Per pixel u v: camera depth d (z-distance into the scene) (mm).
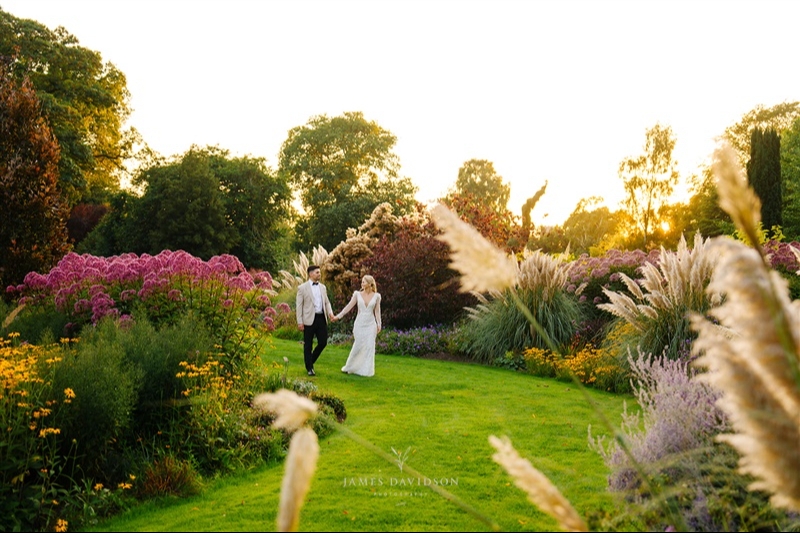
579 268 14312
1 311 8508
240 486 5211
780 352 1330
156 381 6059
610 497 4184
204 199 30531
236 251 34156
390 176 47719
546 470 5309
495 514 4344
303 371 10641
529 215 28141
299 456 1412
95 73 31406
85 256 9508
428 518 4270
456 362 12688
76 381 5129
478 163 65688
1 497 4352
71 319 8367
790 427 1330
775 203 27094
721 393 4211
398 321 16016
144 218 30797
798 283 12391
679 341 8945
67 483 4930
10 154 12133
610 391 9391
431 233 16797
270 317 8312
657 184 33844
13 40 28406
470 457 5824
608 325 11867
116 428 5246
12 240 11617
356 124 47188
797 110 41469
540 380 10438
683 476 3875
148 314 8023
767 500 3516
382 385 9727
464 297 15695
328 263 18062
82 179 26391
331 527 4117
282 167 47750
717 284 1413
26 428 4539
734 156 1396
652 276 9727
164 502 4840
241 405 6879
